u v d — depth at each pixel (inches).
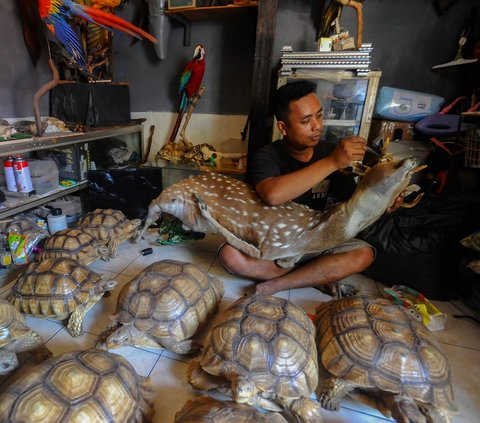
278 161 57.3
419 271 59.6
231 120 101.0
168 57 100.2
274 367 33.8
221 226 59.6
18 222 68.4
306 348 36.4
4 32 74.2
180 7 84.4
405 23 81.1
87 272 52.9
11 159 67.4
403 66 84.1
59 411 27.3
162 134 109.1
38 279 49.4
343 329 39.1
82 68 79.1
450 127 76.4
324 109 79.0
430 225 59.5
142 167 89.3
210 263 72.4
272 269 59.6
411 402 32.5
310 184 48.0
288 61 75.2
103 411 29.1
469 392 41.2
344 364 36.3
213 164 95.2
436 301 60.6
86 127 82.4
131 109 109.0
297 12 85.2
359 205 49.9
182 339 43.3
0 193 64.4
